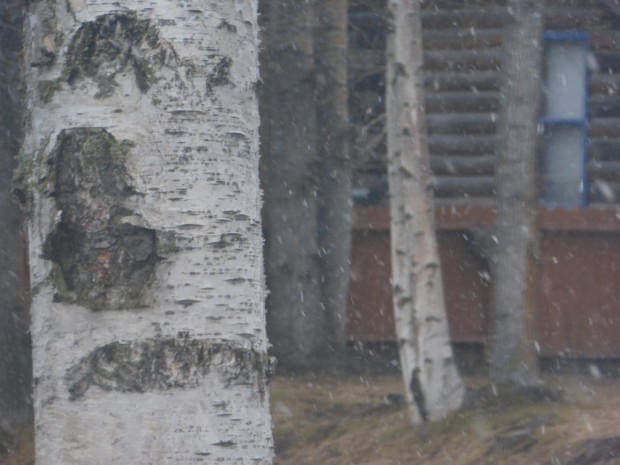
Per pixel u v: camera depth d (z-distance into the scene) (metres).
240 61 12.11
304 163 55.78
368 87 63.78
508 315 44.78
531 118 44.84
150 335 11.38
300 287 56.19
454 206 59.19
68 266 11.45
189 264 11.52
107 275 11.36
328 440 44.72
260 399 11.80
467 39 60.81
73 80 11.63
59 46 11.71
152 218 11.47
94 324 11.34
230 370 11.55
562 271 58.19
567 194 60.91
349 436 44.50
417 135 42.12
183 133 11.66
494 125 60.44
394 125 42.31
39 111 11.76
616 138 60.62
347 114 57.78
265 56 56.22
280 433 45.59
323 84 56.25
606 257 58.00
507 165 45.06
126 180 11.45
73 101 11.60
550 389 44.56
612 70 60.66
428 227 42.69
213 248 11.62
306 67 55.19
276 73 55.56
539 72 44.97
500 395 43.78
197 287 11.52
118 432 11.23
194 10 11.84
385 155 61.12
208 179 11.69
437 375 42.81
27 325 43.91
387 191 61.94
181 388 11.38
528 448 38.75
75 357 11.30
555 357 58.09
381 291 59.72
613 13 60.03
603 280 57.97
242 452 11.55
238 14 12.14
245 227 11.88
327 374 55.47
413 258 42.69
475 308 59.00
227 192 11.77
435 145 60.75
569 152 60.88
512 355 44.59
